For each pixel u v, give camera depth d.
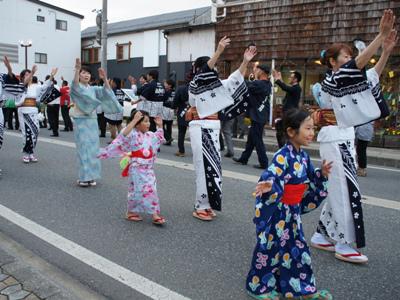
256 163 8.45
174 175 6.97
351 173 3.62
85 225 4.51
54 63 29.41
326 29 12.22
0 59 26.84
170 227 4.49
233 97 4.62
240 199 5.62
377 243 4.13
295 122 2.84
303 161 2.93
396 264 3.65
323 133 3.70
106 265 3.53
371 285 3.25
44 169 7.34
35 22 28.31
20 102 7.39
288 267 2.86
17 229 4.35
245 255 3.78
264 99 7.71
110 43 25.70
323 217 3.87
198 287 3.16
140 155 4.52
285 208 2.85
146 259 3.66
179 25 20.94
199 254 3.79
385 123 11.26
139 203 4.56
